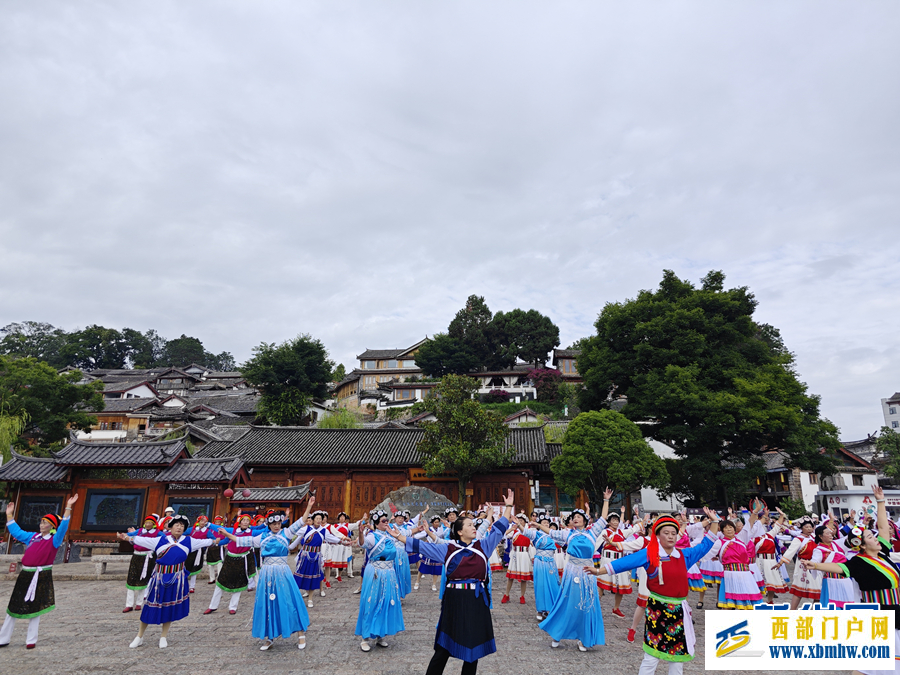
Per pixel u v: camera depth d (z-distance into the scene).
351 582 13.79
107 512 16.89
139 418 48.00
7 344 83.88
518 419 50.19
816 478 33.69
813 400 26.28
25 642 7.52
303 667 6.42
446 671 6.32
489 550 5.33
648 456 23.84
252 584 12.23
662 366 28.14
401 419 52.75
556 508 27.95
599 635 7.11
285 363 47.88
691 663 6.77
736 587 8.46
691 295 29.73
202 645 7.40
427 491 24.98
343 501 27.95
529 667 6.48
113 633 8.09
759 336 40.41
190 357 111.38
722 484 25.36
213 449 29.44
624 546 7.38
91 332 95.56
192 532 8.95
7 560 16.55
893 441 41.31
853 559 5.51
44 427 29.19
